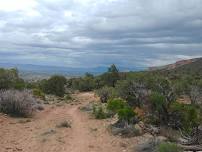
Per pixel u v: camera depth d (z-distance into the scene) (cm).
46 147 1451
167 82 2609
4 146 1427
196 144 1419
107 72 7288
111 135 1733
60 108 3547
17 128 1934
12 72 3944
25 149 1402
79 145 1508
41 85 6094
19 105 2539
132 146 1449
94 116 2672
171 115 1911
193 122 1684
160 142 1334
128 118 1933
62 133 1808
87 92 7675
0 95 2617
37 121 2311
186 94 3378
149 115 1972
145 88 2816
